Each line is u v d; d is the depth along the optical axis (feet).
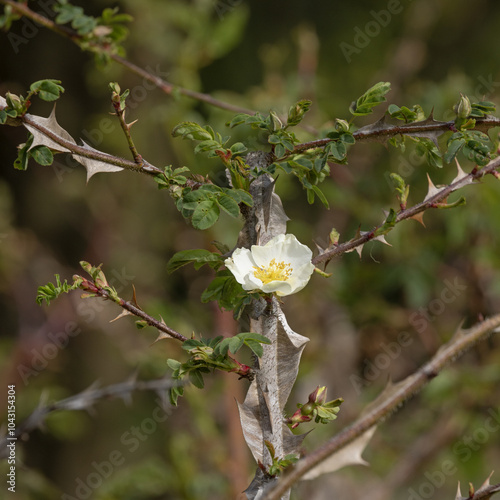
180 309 28.07
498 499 16.52
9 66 34.06
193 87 25.68
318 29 40.86
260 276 9.86
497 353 27.58
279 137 10.57
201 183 10.65
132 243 33.86
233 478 23.20
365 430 8.27
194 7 27.84
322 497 25.14
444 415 27.40
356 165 28.07
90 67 31.24
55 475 33.06
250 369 9.86
